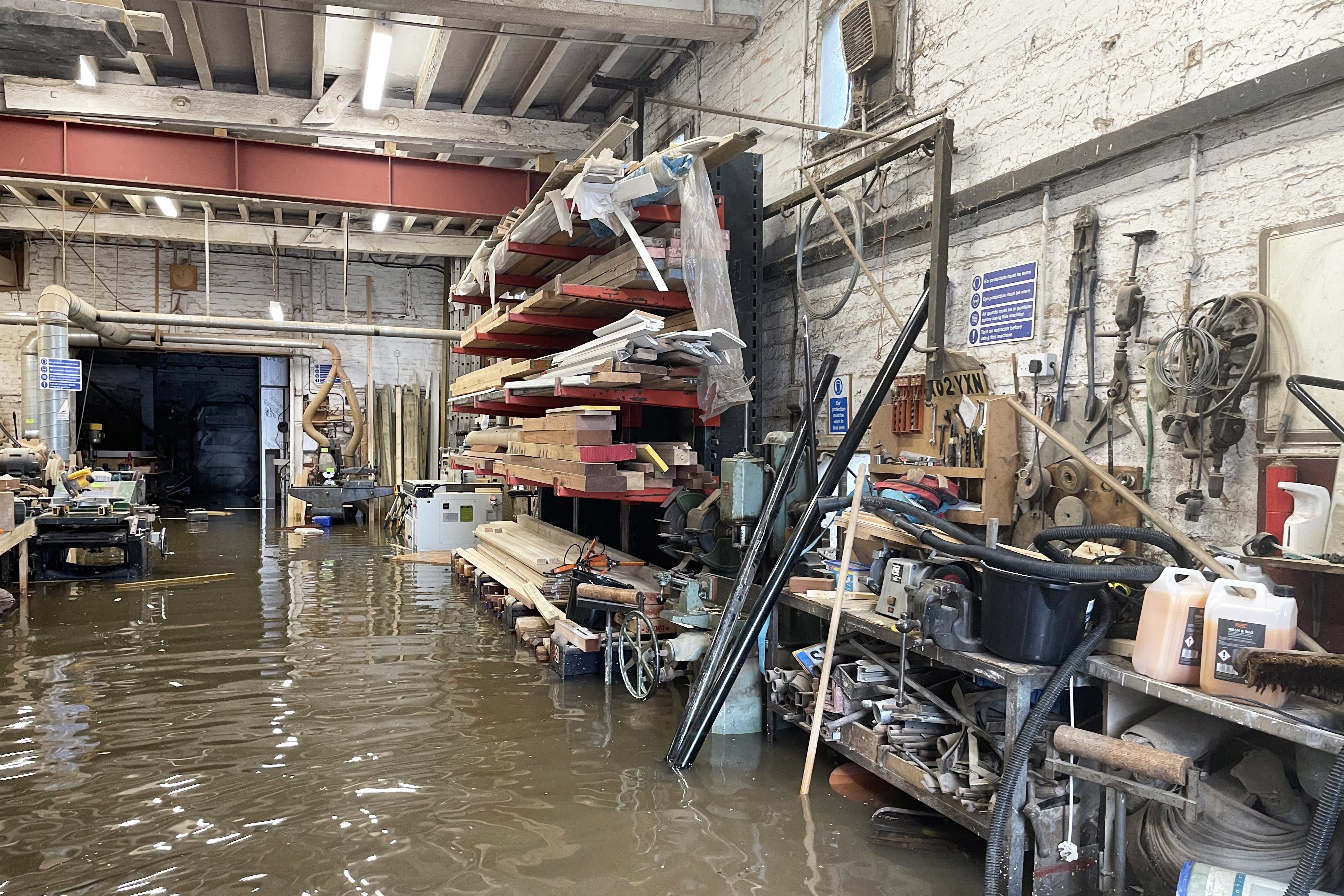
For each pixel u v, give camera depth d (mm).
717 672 3424
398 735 3572
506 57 7621
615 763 3297
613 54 7480
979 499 3682
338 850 2570
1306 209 2625
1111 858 2383
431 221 12156
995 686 2928
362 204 7707
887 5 4664
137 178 7203
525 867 2473
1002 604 2459
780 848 2617
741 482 4012
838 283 5148
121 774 3150
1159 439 3068
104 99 7348
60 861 2506
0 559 6965
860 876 2453
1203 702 2062
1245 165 2812
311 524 12148
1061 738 2260
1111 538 2588
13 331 12016
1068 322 3430
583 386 4391
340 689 4223
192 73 7762
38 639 5223
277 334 13281
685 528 4402
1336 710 1986
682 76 7379
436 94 8344
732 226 5484
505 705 4004
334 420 13125
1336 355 2514
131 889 2354
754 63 6172
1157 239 3125
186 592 6840
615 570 5051
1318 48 2586
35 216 10828
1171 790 2332
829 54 5262
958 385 3980
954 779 2600
